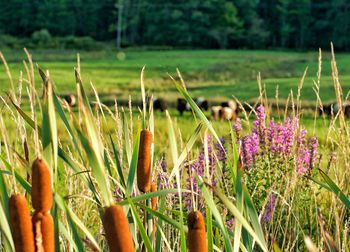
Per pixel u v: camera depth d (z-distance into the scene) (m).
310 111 32.25
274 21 155.38
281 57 120.38
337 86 4.67
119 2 152.75
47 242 1.92
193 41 150.88
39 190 1.92
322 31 152.38
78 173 2.46
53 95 2.39
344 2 150.50
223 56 124.88
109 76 85.94
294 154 5.55
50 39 143.75
